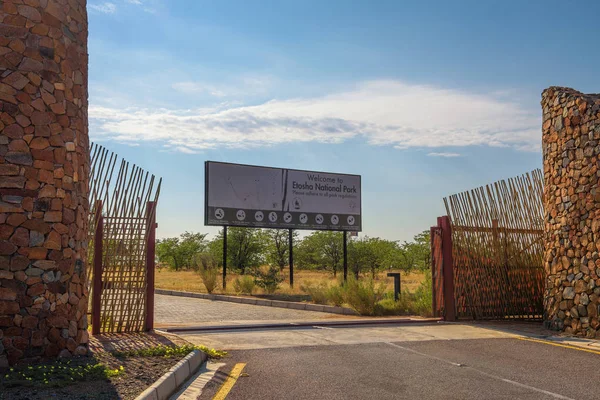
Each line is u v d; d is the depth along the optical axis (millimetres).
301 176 27000
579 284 11430
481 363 8289
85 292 8344
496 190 14492
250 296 22641
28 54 7742
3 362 7211
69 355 7816
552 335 11367
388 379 7180
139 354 8109
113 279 10625
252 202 25609
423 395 6375
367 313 16562
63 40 8156
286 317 15750
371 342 10312
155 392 5906
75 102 8305
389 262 42531
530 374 7523
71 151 8117
